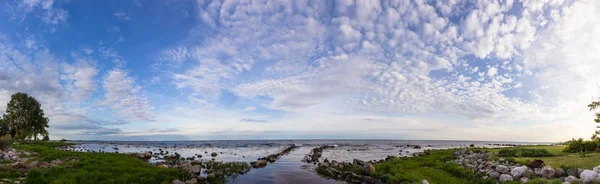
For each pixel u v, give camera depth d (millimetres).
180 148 86688
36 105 80625
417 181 19391
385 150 74438
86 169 22078
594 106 27094
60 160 27844
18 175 18281
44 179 16625
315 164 37031
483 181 18984
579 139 27250
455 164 25766
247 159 44500
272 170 30359
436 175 22578
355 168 27078
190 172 24344
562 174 17781
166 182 18891
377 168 26109
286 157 49312
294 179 24750
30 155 30047
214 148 86500
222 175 25328
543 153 26500
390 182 20594
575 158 22031
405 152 64438
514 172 19078
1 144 29891
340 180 24062
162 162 34688
